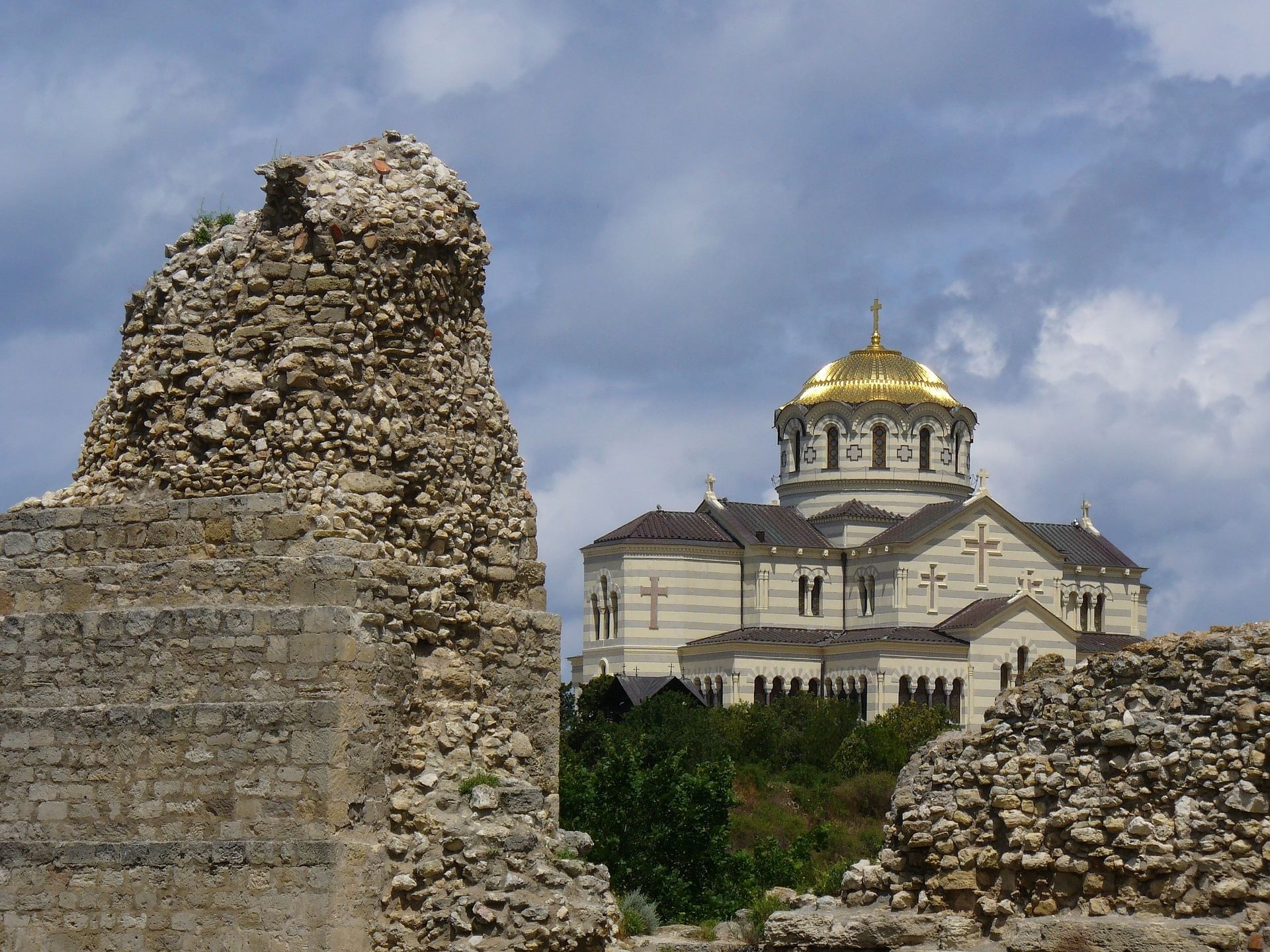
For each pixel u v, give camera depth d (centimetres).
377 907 2494
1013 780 2484
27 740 2572
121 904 2492
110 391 2834
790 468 16688
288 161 2761
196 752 2509
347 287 2719
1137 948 2220
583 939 2586
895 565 15438
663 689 14800
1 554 2730
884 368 16750
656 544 15550
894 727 12456
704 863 4931
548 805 2947
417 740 2670
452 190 2892
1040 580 15912
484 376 2973
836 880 3114
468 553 2888
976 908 2494
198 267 2808
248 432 2697
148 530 2669
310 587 2558
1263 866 2248
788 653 15075
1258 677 2311
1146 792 2364
